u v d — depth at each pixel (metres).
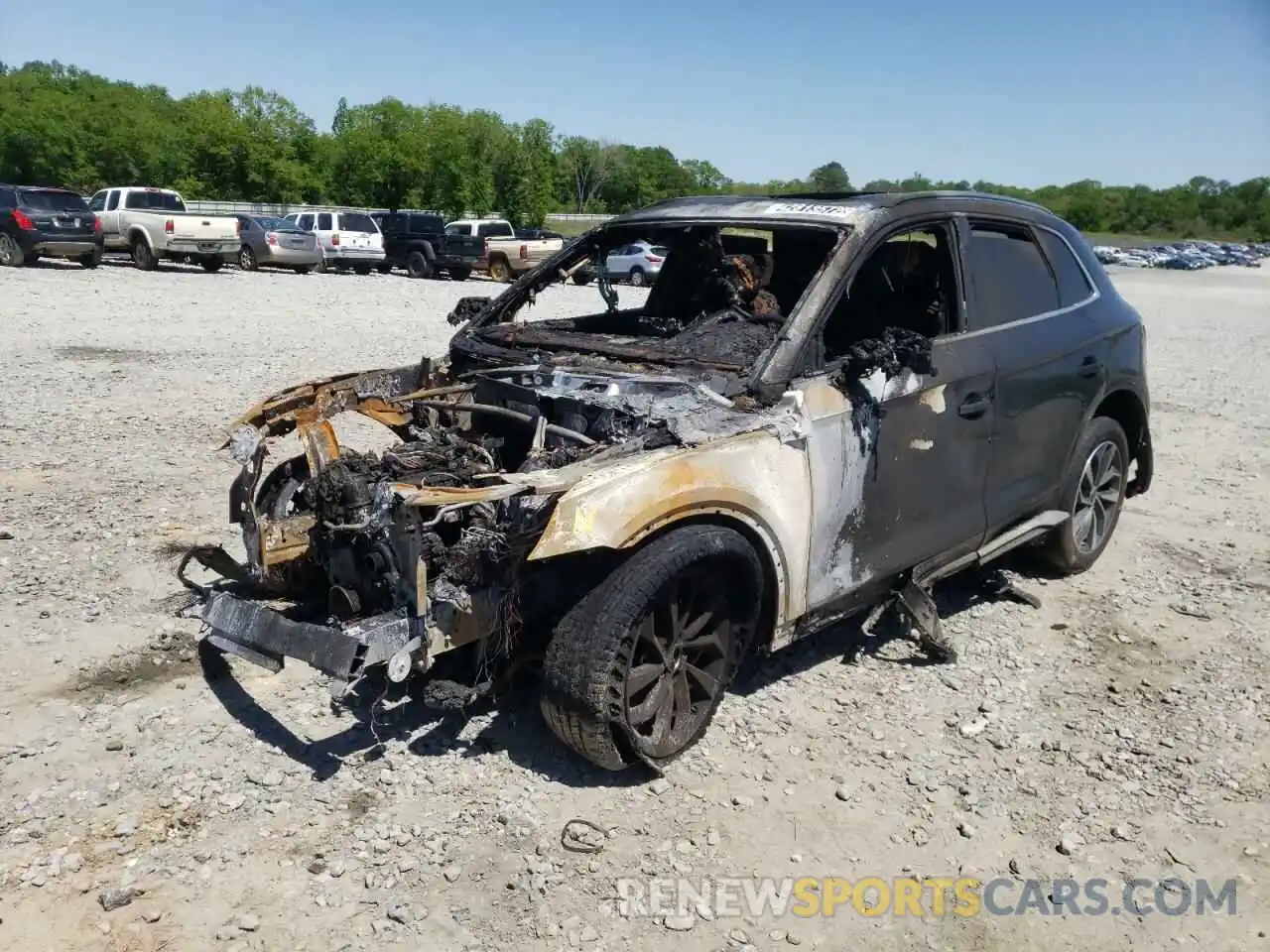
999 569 5.88
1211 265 61.12
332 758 3.73
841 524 4.11
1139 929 3.06
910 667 4.63
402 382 4.87
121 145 56.75
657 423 3.73
